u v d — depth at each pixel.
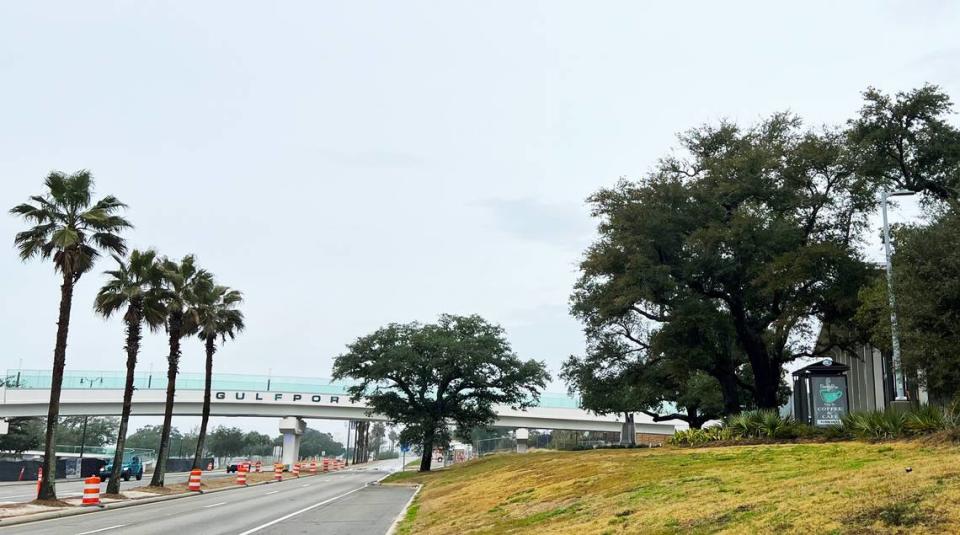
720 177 38.31
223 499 33.84
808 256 33.41
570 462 27.66
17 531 19.47
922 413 20.02
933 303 22.38
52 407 28.95
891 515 8.56
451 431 90.44
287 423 85.19
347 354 61.09
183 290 44.50
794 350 41.75
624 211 38.56
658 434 97.69
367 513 24.75
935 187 38.00
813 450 18.92
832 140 37.88
